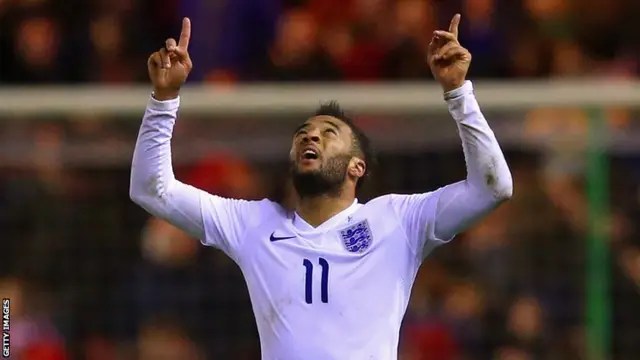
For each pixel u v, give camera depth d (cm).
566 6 3603
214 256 3039
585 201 2964
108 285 3020
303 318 1762
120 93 2947
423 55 3481
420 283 3005
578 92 2869
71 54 3572
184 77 1825
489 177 1772
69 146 2986
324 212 1844
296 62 3497
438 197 1816
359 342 1752
